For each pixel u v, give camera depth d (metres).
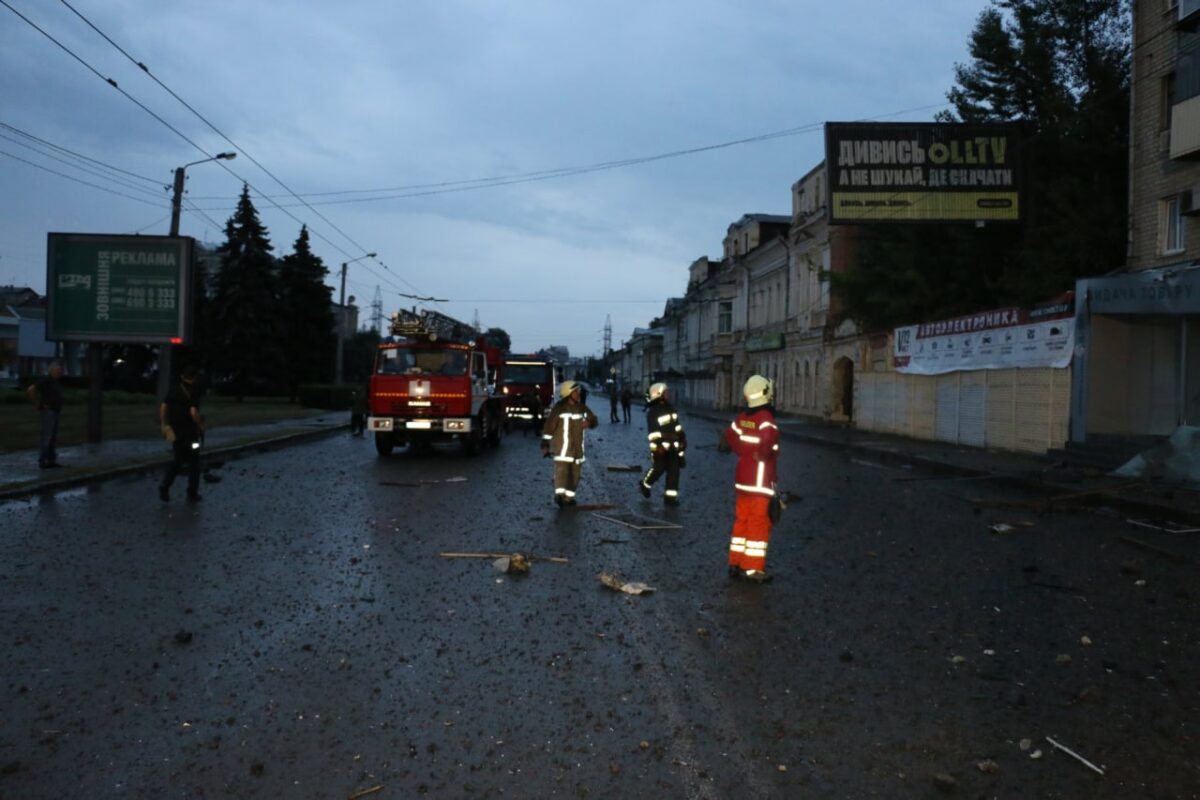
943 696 5.05
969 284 28.34
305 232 54.25
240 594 7.19
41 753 4.17
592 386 147.12
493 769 4.05
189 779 3.93
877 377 31.62
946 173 25.64
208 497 13.09
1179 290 16.58
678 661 5.62
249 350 48.72
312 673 5.32
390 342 20.61
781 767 4.10
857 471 18.84
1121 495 13.25
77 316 20.03
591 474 17.17
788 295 46.97
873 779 4.00
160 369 21.27
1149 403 18.47
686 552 9.24
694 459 21.84
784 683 5.24
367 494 13.65
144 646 5.79
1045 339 20.09
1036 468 17.62
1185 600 7.36
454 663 5.54
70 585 7.41
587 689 5.10
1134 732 4.57
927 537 10.37
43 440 15.12
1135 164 20.67
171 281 20.19
